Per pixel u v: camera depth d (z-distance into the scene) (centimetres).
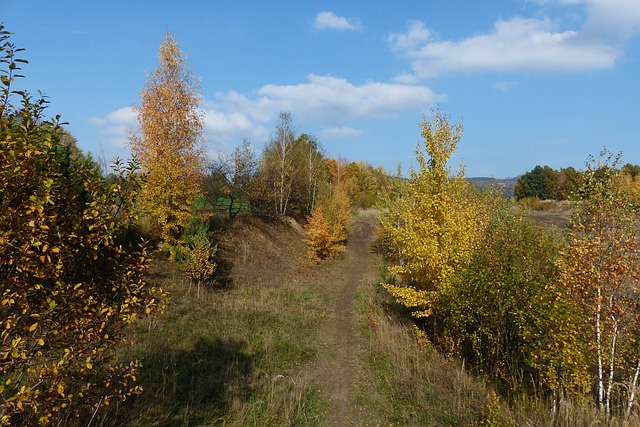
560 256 915
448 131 1145
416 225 1149
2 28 333
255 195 3275
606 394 755
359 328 1445
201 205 3033
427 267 1121
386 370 1037
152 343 995
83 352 390
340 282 2431
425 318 1431
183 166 1759
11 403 329
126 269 437
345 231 3731
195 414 721
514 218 1297
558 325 833
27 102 362
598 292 746
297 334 1315
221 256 2239
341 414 820
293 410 807
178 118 1716
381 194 2788
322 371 1047
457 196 1172
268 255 2677
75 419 540
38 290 353
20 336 343
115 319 412
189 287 1576
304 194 4409
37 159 354
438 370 1004
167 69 1712
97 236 409
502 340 1048
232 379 891
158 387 779
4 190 323
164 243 1817
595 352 786
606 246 750
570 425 702
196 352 1015
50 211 378
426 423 770
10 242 324
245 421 735
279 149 4116
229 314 1412
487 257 994
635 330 752
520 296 926
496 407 768
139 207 1659
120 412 641
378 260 3288
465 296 1010
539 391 905
